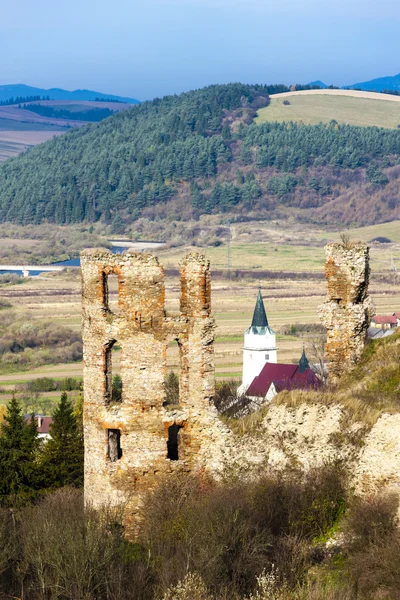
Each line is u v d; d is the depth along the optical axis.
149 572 58.75
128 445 63.31
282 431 63.62
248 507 60.62
